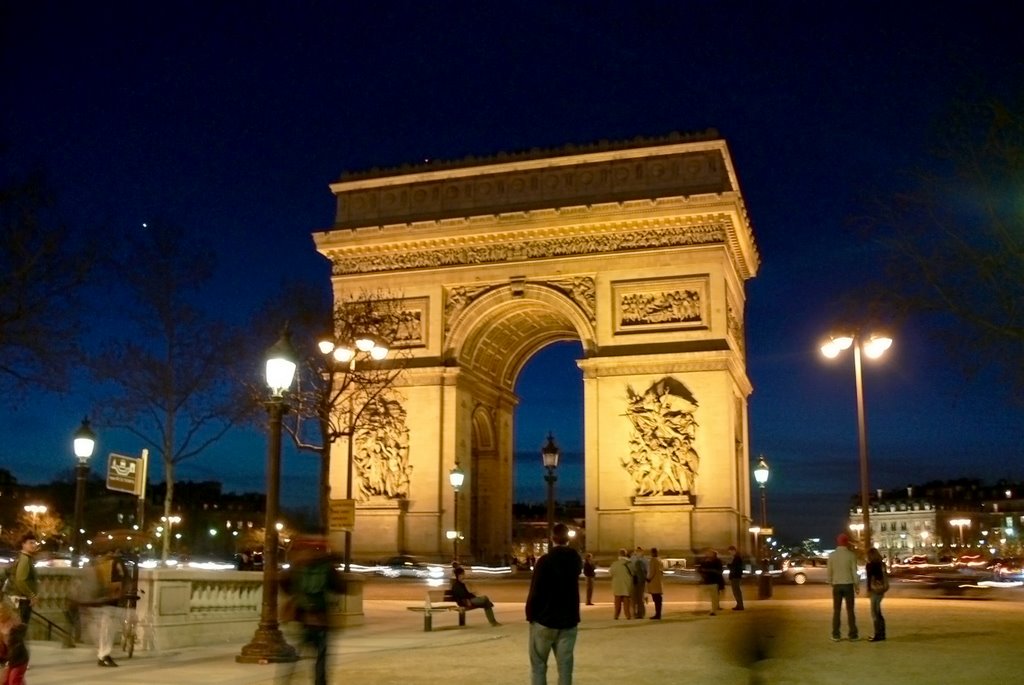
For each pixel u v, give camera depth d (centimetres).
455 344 9531
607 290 9200
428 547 9162
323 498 4900
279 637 3238
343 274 9888
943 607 5362
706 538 8594
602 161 9425
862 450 5784
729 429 8725
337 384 8344
